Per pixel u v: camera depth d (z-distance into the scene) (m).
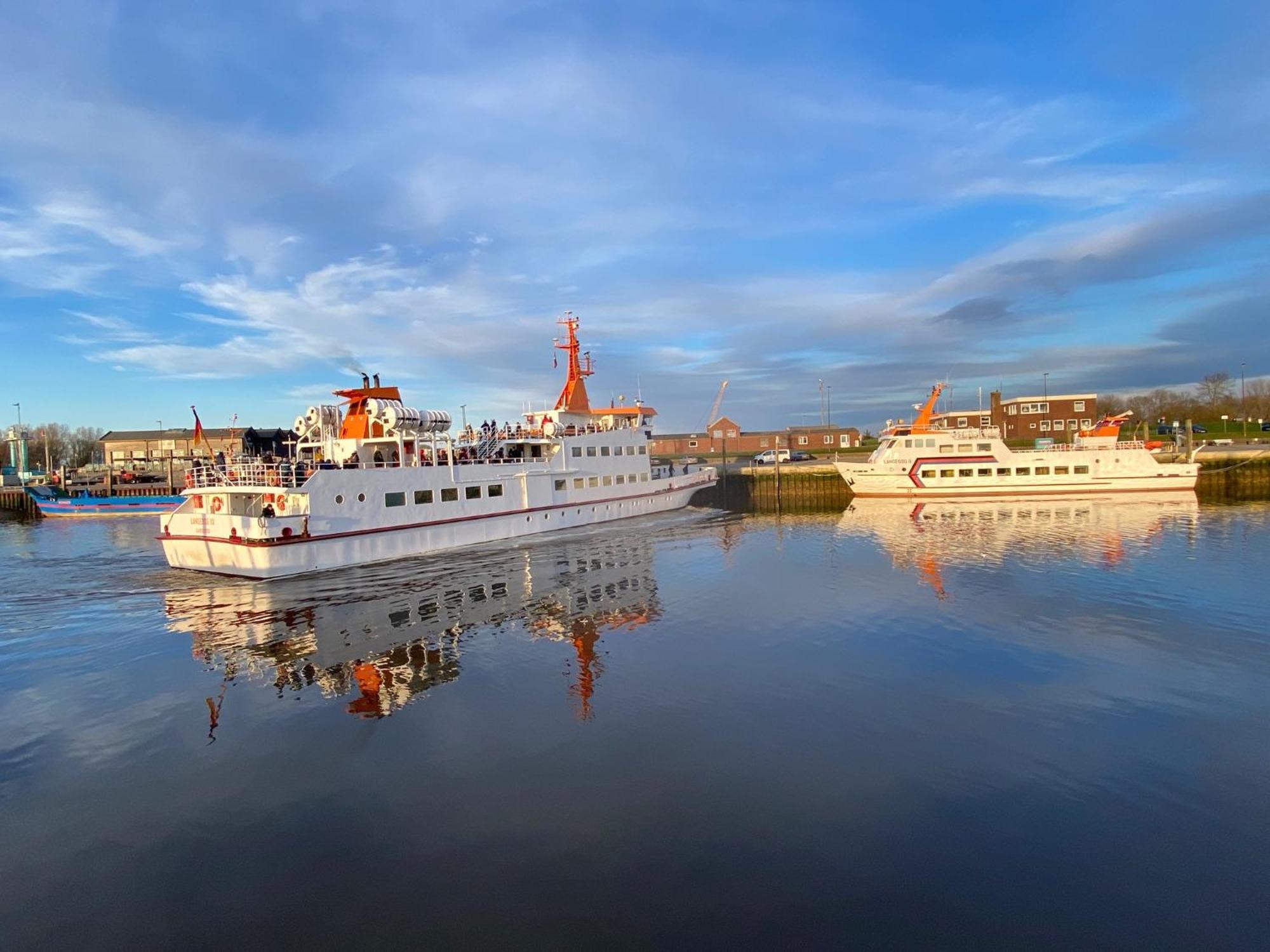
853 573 26.80
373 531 29.27
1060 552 30.09
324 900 8.22
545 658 17.02
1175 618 19.48
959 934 7.48
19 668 16.88
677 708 13.71
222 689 15.29
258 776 11.30
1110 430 55.81
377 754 11.95
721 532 39.12
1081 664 15.89
